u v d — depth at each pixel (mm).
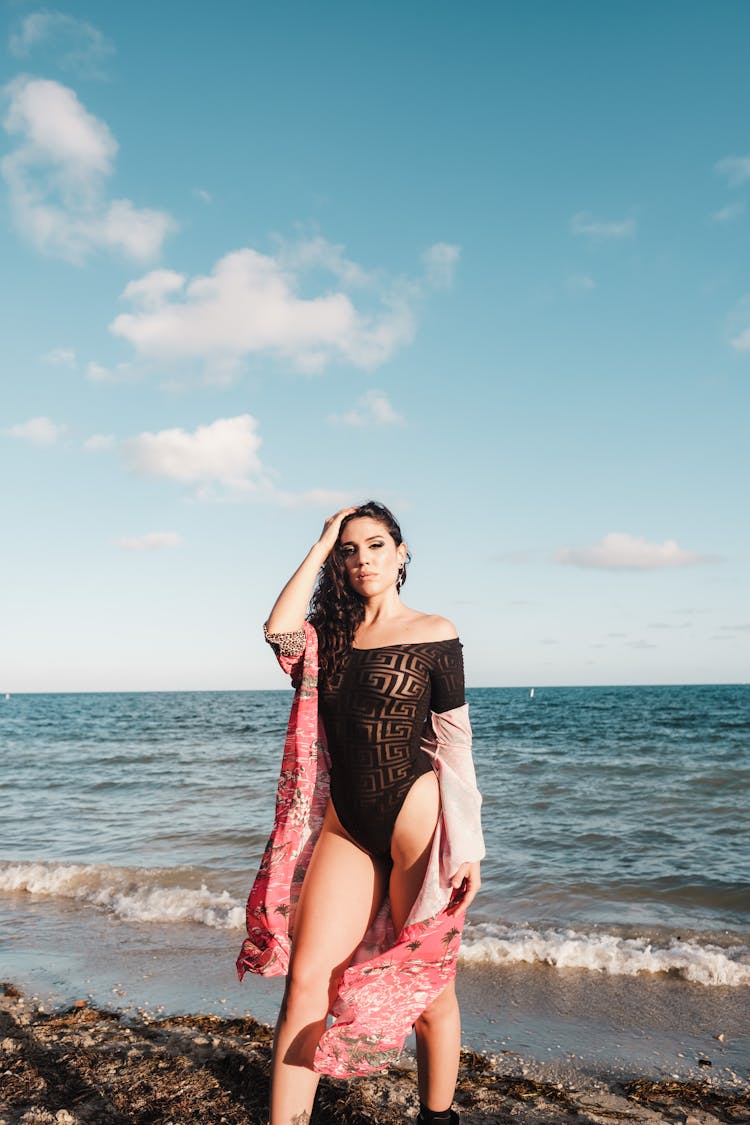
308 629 2492
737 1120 3191
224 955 5371
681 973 4973
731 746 21688
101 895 6941
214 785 14398
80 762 19656
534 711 45156
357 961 2391
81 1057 3627
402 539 2682
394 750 2369
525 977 4961
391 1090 3285
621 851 8414
